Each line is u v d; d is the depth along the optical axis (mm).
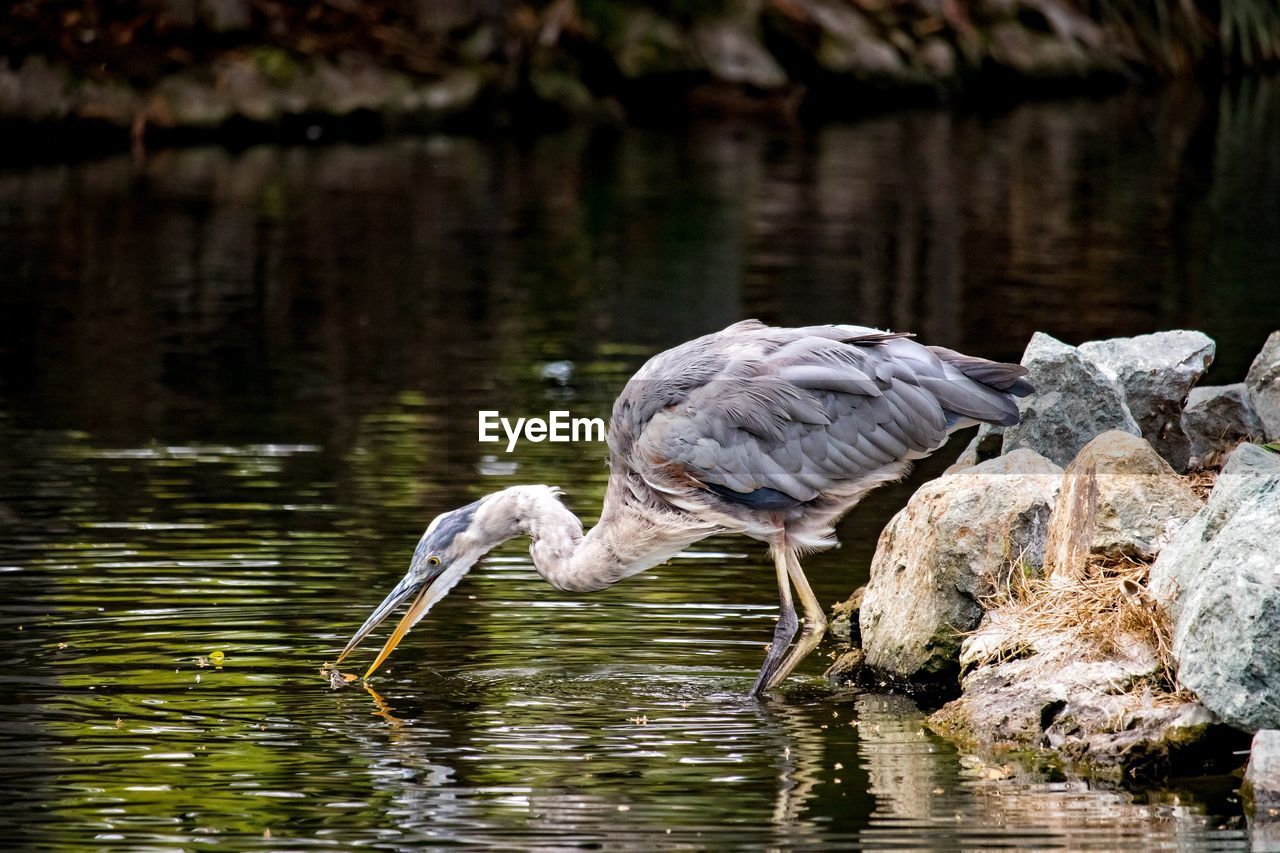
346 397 18344
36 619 11359
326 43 39656
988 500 10750
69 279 24453
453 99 39906
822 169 35125
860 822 8148
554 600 12203
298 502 14359
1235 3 49344
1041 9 47219
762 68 42656
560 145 38625
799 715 9984
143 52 37500
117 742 9258
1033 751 9281
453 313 22781
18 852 7766
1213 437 12930
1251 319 21219
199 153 36375
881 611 11109
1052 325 21219
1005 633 10156
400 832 8016
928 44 44875
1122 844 7840
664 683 10492
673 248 27203
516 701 10070
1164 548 10023
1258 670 8625
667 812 8281
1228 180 32969
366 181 33500
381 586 12156
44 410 17672
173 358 20125
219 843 7867
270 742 9273
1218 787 8656
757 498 10727
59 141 36312
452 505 14258
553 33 41656
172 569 12484
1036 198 31359
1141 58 48219
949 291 23594
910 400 10805
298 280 24734
